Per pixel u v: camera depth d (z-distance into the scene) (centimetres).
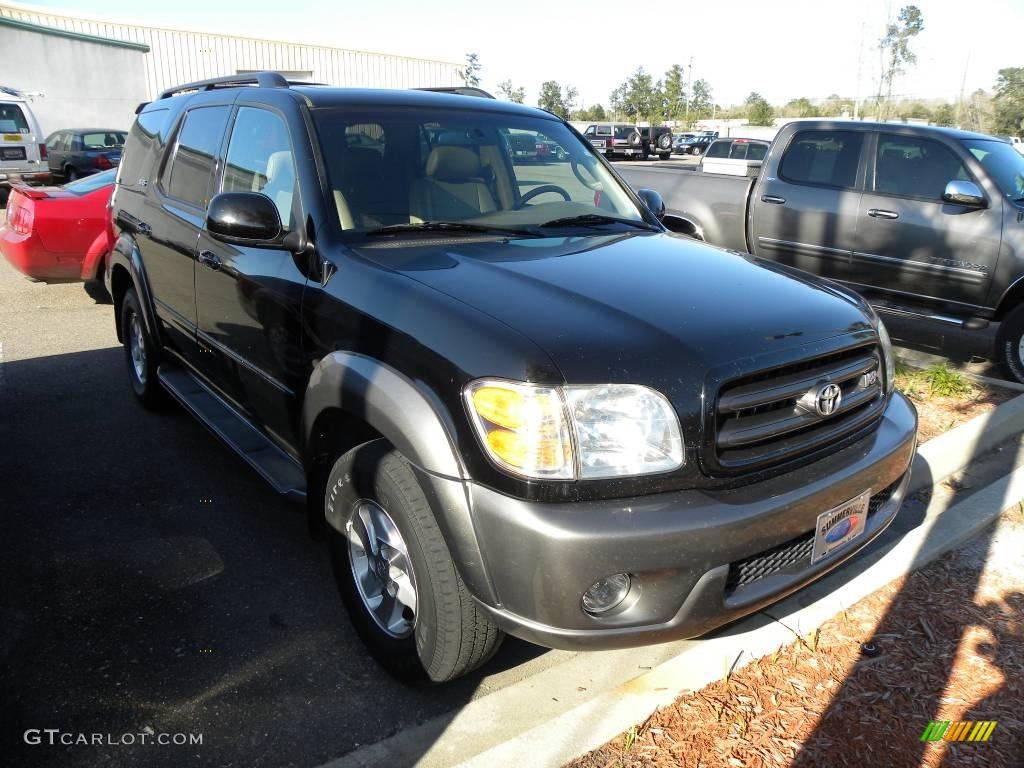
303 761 242
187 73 2922
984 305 643
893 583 338
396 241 304
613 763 238
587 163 407
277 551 359
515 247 309
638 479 221
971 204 638
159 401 509
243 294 339
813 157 744
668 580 221
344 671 283
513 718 260
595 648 223
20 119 1742
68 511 390
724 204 800
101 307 816
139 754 242
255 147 360
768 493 236
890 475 278
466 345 231
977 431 469
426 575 244
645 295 261
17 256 770
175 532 373
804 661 287
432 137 353
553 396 217
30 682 271
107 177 815
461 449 226
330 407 274
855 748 247
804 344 252
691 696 266
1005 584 340
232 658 287
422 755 243
